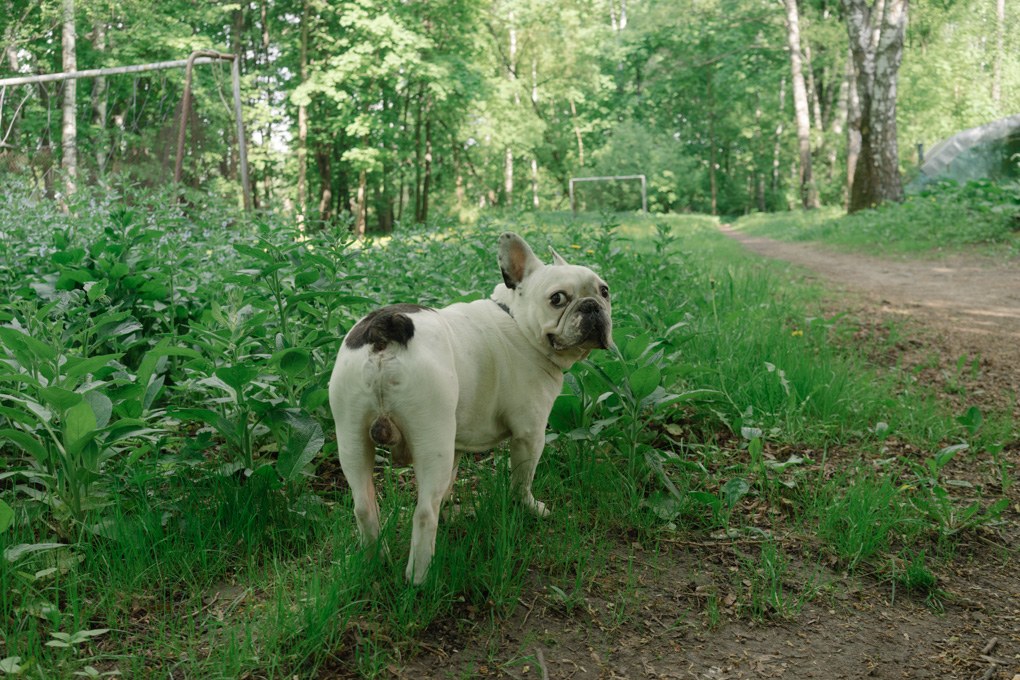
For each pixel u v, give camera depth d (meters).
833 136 45.44
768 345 6.55
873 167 24.30
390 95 32.50
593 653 2.90
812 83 48.78
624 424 4.61
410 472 4.31
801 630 3.12
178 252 6.14
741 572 3.50
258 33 33.84
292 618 2.85
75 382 3.43
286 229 5.38
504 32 46.16
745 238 29.09
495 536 3.43
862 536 3.73
